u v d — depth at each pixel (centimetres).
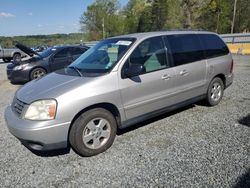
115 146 391
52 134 326
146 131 441
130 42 412
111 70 373
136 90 394
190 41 494
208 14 5097
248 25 4972
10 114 362
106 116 370
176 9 5284
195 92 498
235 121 465
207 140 394
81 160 356
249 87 715
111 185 295
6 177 323
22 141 341
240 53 1650
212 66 524
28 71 939
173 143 391
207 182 289
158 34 446
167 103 446
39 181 312
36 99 334
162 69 430
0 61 2427
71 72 409
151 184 292
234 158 336
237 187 278
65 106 329
